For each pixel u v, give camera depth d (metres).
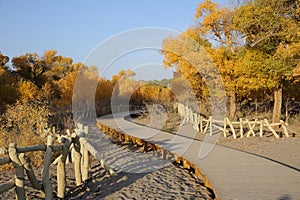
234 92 17.81
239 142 12.81
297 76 13.43
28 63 46.81
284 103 22.23
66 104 21.45
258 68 14.41
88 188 7.73
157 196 6.85
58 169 7.10
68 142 7.21
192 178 8.41
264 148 11.37
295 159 9.46
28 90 25.48
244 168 7.82
